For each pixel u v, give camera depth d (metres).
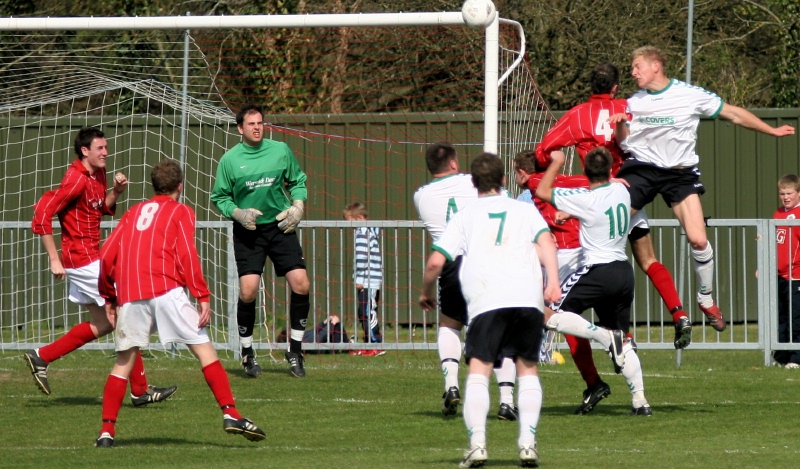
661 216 50.38
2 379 33.88
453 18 33.28
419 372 35.81
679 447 22.64
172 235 22.86
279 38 56.97
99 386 32.41
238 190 33.38
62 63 52.72
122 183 28.98
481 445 19.70
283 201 33.94
